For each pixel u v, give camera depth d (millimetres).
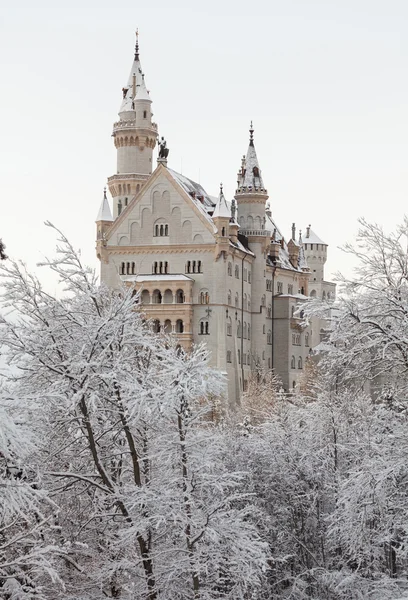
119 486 29938
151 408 27703
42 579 29531
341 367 36281
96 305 31125
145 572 28469
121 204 182750
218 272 155875
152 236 160875
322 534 36844
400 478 33750
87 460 31438
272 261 181875
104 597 28484
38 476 24500
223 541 27875
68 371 28875
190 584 29297
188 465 28219
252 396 108562
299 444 39875
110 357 29828
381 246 35875
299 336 181625
